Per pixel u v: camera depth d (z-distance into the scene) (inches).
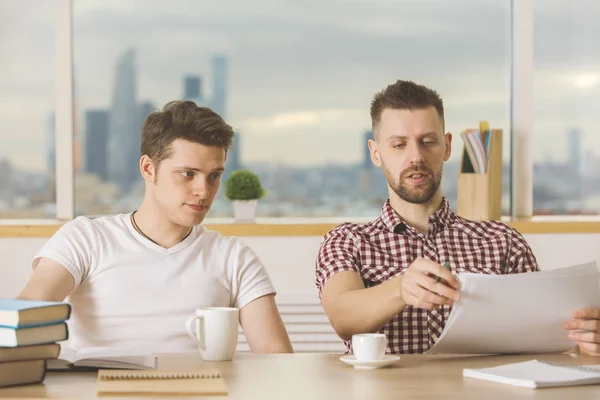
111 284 84.7
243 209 146.1
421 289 71.8
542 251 139.6
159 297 84.9
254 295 87.5
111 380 60.2
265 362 70.6
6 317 58.6
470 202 144.5
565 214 154.1
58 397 55.4
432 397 56.4
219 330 70.9
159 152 82.3
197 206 82.6
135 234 86.4
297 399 55.4
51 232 136.0
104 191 152.9
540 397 56.6
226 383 61.0
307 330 137.1
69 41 149.8
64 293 82.8
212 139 81.7
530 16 152.2
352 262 91.0
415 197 92.4
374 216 153.3
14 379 58.8
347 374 64.9
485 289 71.0
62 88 149.7
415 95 92.7
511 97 154.0
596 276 73.8
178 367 67.6
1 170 150.9
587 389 59.4
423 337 89.5
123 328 84.3
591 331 74.1
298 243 137.4
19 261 135.5
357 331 81.7
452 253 93.7
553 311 72.8
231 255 88.6
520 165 152.7
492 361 72.1
